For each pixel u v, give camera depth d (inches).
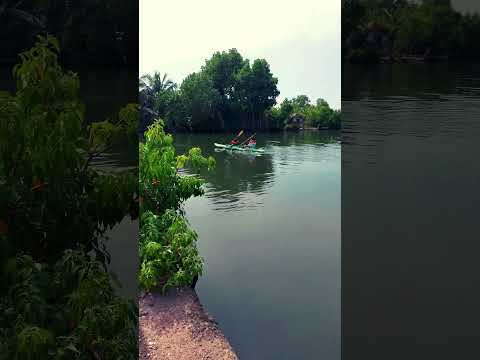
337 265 136.0
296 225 139.9
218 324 144.3
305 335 137.0
